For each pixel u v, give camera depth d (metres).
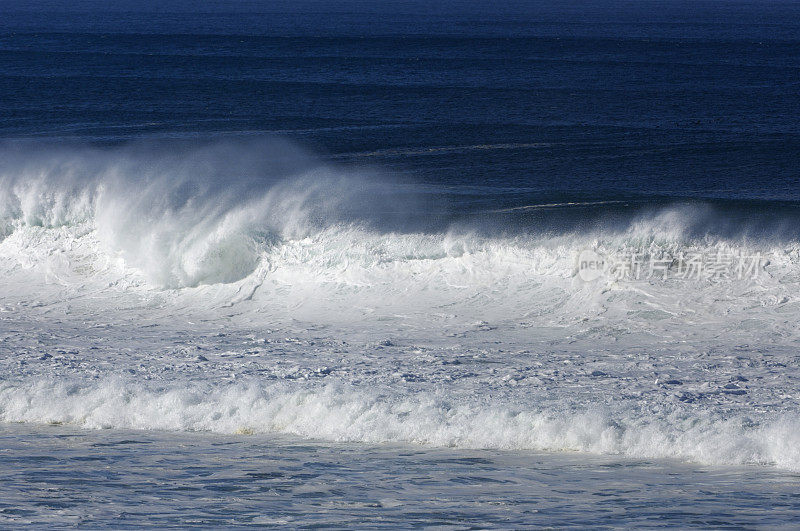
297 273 59.97
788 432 29.69
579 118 171.88
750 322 48.22
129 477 28.30
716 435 30.09
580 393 36.31
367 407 34.59
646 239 56.16
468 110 184.38
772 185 105.69
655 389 37.00
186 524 23.50
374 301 56.31
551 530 22.58
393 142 143.12
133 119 172.00
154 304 59.34
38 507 25.16
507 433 31.81
